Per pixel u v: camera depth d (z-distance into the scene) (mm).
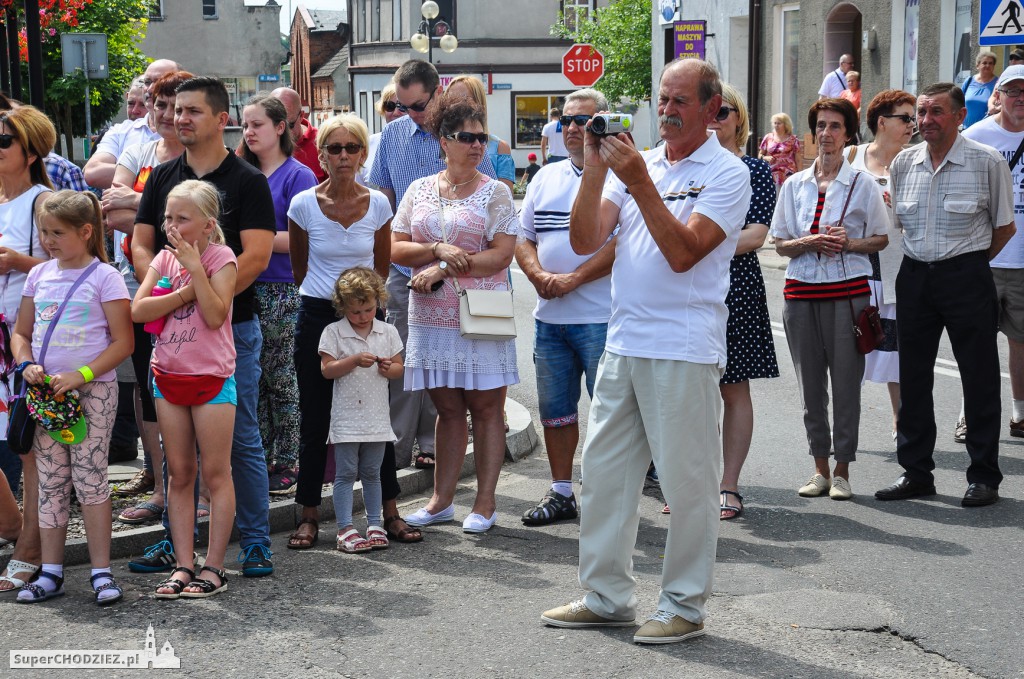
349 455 6430
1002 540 6438
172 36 62875
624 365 5133
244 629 5250
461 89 7484
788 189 7539
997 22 10180
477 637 5145
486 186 6793
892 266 8414
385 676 4742
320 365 6512
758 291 7043
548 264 6910
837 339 7246
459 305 6684
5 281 6254
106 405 5734
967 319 7090
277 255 7414
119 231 7133
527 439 8664
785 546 6387
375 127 52500
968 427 7156
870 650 4988
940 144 7176
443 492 6941
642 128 41281
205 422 5695
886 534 6570
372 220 6742
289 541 6551
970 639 5090
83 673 4785
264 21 63812
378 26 51875
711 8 28422
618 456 5199
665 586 5137
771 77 26125
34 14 10812
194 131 5891
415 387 6766
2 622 5359
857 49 23344
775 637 5129
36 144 6363
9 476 6602
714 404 5082
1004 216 7164
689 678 4703
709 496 5078
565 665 4836
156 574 6074
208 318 5605
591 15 43375
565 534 6727
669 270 5008
